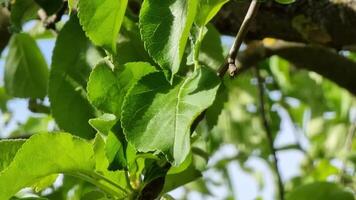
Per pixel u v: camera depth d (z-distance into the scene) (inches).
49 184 23.2
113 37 20.9
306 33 28.7
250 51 37.6
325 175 54.0
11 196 22.1
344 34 28.2
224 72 20.6
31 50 38.1
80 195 26.5
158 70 21.2
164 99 20.2
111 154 21.7
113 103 22.4
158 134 19.7
